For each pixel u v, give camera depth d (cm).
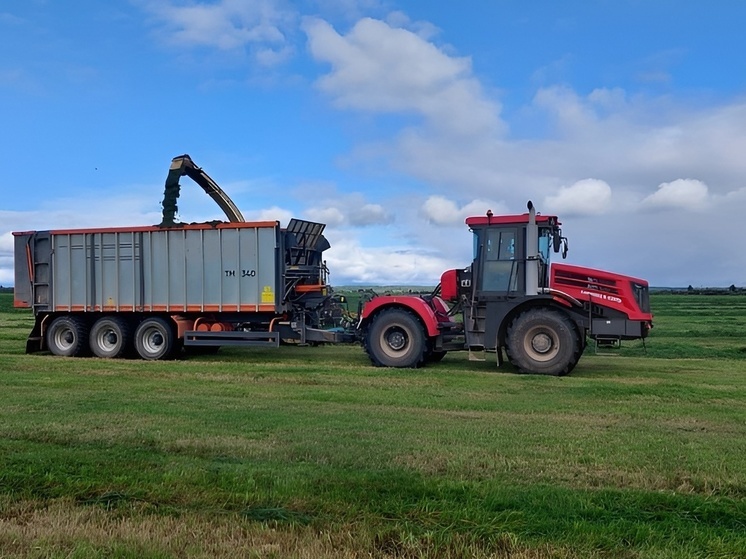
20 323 2720
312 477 509
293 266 1516
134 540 403
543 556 380
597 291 1291
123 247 1572
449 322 1417
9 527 426
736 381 1172
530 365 1292
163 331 1538
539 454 591
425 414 827
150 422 727
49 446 619
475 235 1362
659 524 426
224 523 429
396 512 444
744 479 517
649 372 1316
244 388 1052
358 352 1695
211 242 1514
